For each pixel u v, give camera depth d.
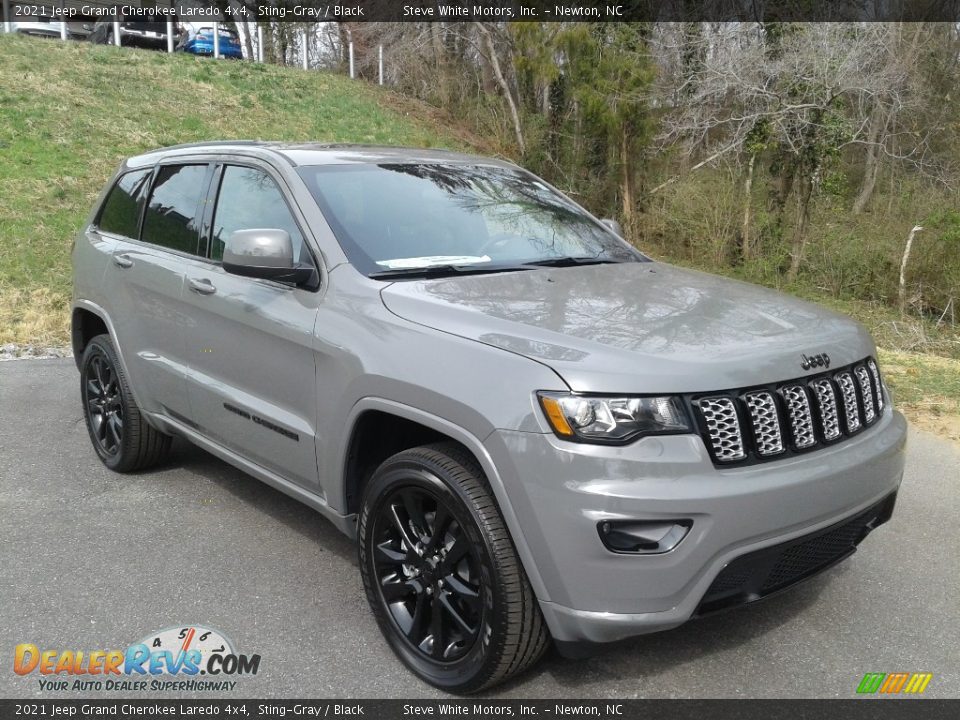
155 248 4.51
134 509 4.48
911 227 14.64
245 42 29.42
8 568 3.79
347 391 3.16
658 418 2.60
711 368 2.70
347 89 25.91
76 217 13.30
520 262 3.78
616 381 2.60
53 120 17.75
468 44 25.30
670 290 3.48
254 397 3.75
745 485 2.63
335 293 3.35
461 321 2.96
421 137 23.00
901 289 13.62
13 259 11.30
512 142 22.70
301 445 3.47
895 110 15.50
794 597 3.65
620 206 18.55
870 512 3.12
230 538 4.14
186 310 4.11
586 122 18.02
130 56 23.58
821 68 14.47
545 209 4.36
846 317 3.46
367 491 3.16
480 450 2.71
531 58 17.30
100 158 16.30
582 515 2.53
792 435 2.83
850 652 3.23
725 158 16.42
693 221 17.03
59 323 9.05
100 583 3.67
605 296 3.29
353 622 3.41
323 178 3.82
